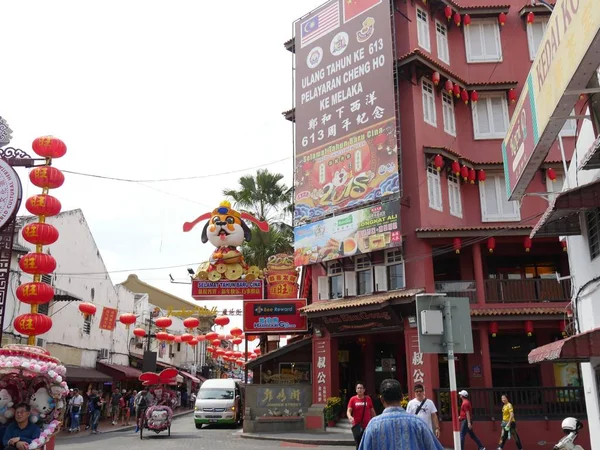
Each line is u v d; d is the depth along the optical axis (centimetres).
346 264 2309
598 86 977
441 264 2289
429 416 1052
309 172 2467
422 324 837
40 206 1391
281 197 3170
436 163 2155
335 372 2286
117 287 3569
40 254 1414
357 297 2223
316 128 2488
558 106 852
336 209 2320
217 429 2589
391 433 473
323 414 2208
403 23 2375
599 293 1085
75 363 2838
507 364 2212
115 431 2506
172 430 2534
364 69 2355
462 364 2195
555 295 2070
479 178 2273
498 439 1761
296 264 2416
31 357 912
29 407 863
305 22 2675
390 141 2180
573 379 2139
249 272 2672
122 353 3656
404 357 2395
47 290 1413
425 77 2309
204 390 2739
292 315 2519
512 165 1171
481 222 2261
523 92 1059
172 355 5203
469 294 2069
